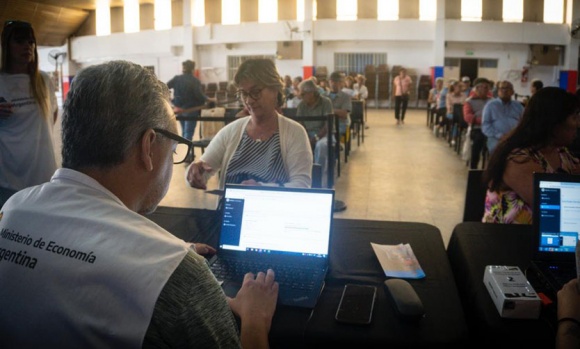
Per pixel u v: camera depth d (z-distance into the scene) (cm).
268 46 1767
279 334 111
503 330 111
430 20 1672
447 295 127
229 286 130
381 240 166
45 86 243
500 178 190
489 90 643
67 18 1864
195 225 182
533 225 141
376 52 1741
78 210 67
